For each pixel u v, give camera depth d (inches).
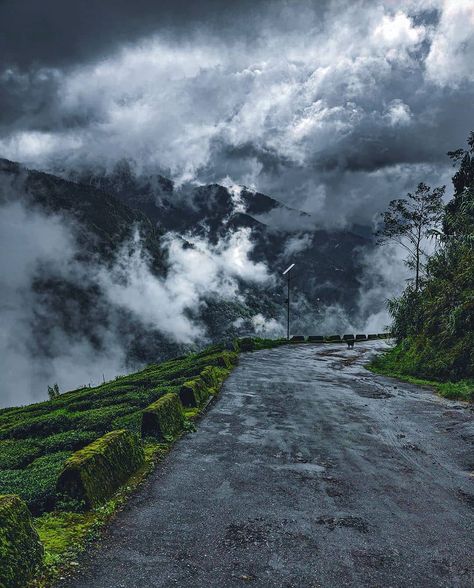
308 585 174.9
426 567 191.5
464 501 265.4
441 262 1053.2
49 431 518.6
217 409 517.7
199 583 173.9
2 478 294.2
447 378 742.5
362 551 202.8
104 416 534.9
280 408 527.8
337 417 483.2
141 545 203.2
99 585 171.5
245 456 341.7
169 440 373.4
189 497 260.2
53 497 245.0
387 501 262.1
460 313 795.4
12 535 171.5
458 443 386.6
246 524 226.7
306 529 223.0
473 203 1029.2
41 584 170.1
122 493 259.6
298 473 305.9
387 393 648.4
